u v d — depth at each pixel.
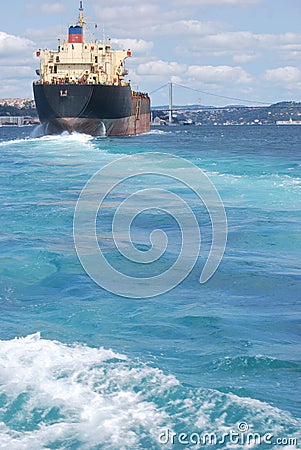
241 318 22.59
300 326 21.75
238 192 50.19
